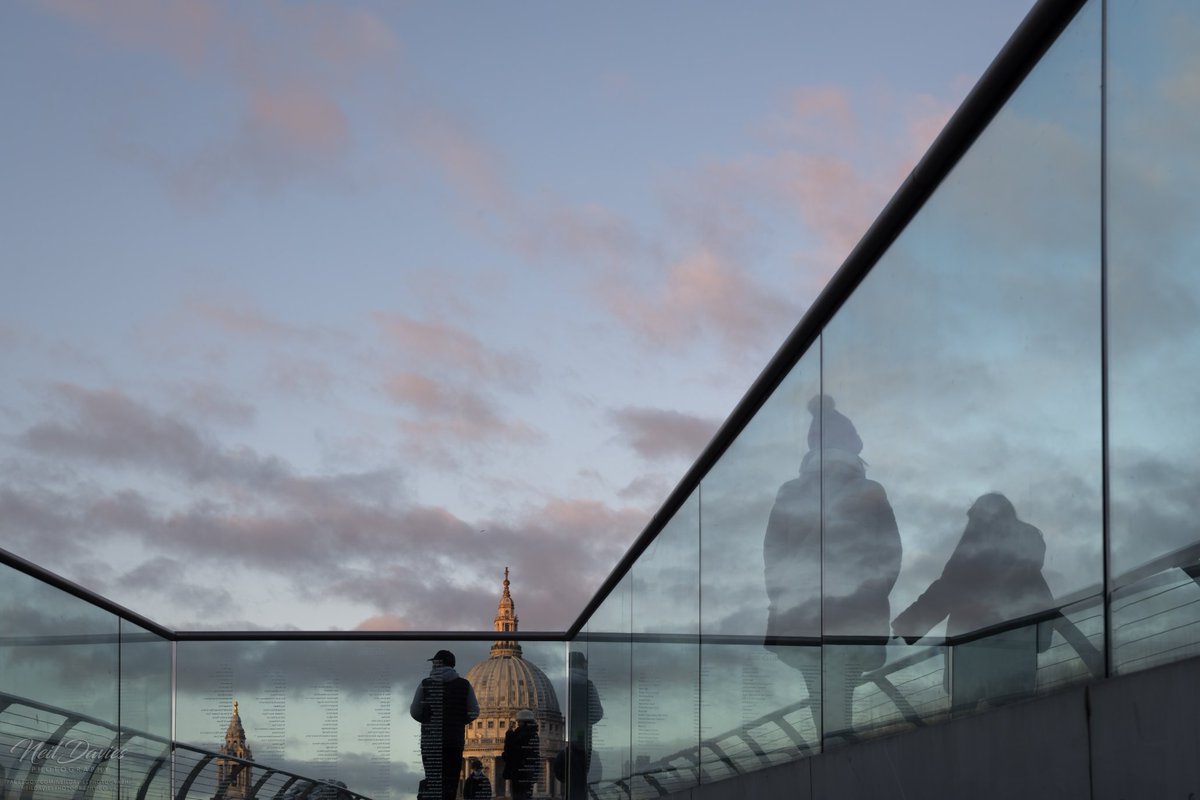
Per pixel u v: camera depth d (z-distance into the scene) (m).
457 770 10.34
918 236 4.20
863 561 4.70
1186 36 2.72
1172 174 2.78
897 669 4.38
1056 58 3.29
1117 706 2.97
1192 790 2.68
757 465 6.14
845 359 4.92
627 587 9.49
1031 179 3.43
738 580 6.40
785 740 5.62
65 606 8.95
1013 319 3.55
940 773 4.00
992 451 3.67
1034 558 3.44
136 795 10.59
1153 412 2.87
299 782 11.64
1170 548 2.81
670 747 7.89
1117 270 3.01
